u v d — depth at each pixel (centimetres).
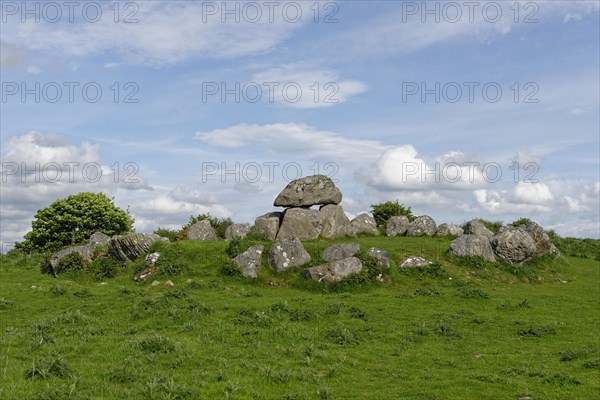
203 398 1515
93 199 6456
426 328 2470
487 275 3853
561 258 4516
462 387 1675
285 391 1619
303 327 2447
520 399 1562
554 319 2709
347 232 4791
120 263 4038
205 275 3750
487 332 2472
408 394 1628
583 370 1834
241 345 2162
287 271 3731
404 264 3809
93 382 1639
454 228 5288
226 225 5762
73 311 2772
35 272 4553
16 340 2164
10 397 1430
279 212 4712
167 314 2652
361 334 2394
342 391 1661
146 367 1811
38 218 6288
